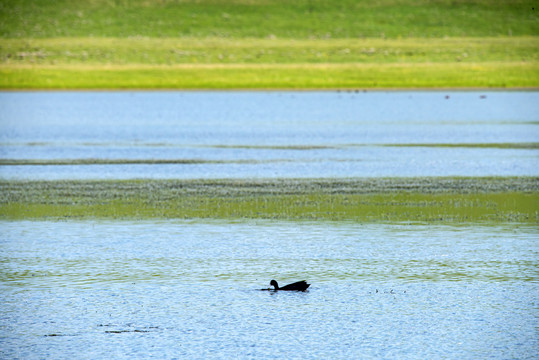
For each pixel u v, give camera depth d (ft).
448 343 162.09
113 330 169.99
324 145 526.16
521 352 157.28
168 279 208.85
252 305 186.39
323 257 232.73
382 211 304.09
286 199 329.72
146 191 351.46
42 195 342.03
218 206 314.96
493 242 251.60
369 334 167.12
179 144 532.73
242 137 575.79
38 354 156.87
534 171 407.85
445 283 204.64
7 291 197.98
